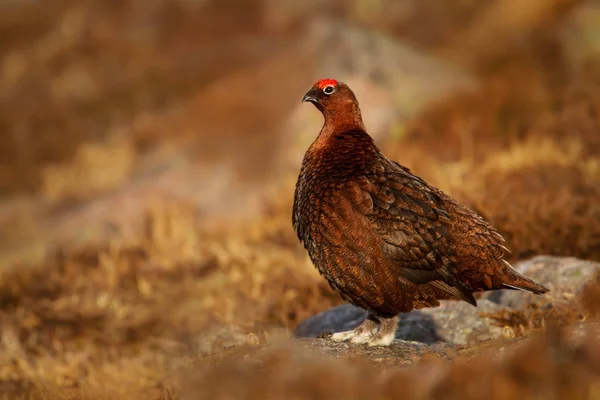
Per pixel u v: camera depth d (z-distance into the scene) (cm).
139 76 4472
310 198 1309
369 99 3075
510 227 1836
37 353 1889
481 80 3194
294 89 3547
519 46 3450
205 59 4538
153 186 3138
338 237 1274
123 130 3931
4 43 5003
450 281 1279
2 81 4609
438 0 4300
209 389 1096
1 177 3716
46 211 3281
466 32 4003
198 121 3584
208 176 3164
